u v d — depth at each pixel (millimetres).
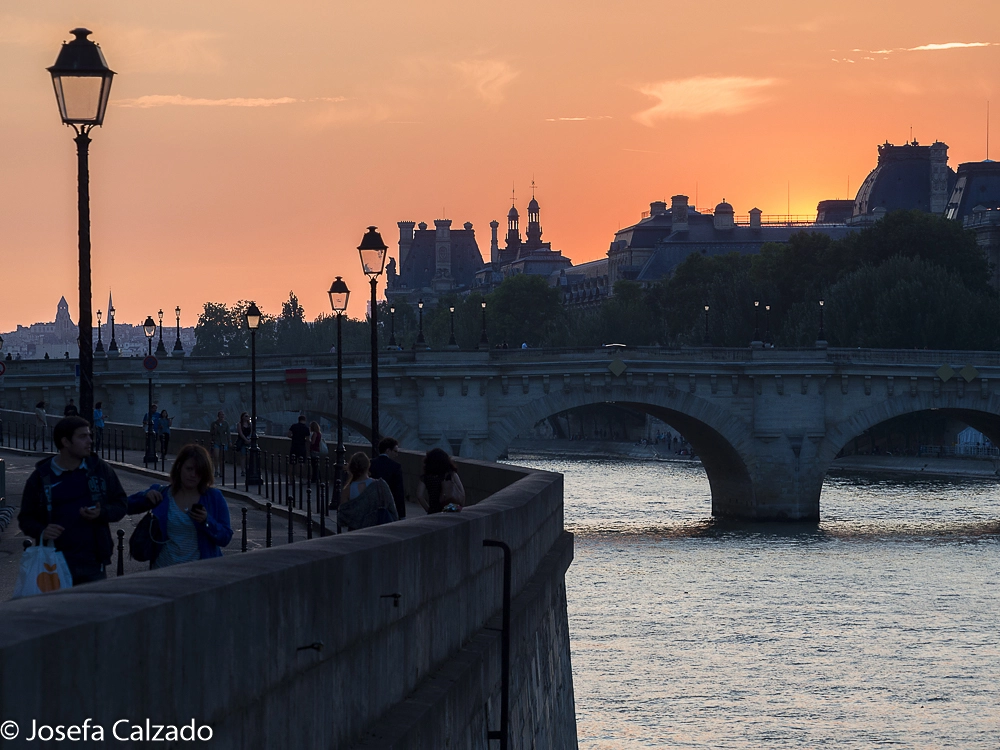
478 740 15531
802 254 197000
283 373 116438
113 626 7230
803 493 129375
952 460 174375
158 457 69500
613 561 100312
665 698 59156
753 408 129750
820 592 86125
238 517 40312
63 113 21016
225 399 114438
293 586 10039
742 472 130250
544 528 25875
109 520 14430
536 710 21234
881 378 130750
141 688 7539
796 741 52719
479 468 36156
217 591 8641
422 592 14008
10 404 105750
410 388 121875
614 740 52750
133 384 109938
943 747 52062
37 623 6750
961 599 83188
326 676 10812
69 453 14359
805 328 167500
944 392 131875
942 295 158875
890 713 56844
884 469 179875
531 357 124562
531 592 21594
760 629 73812
